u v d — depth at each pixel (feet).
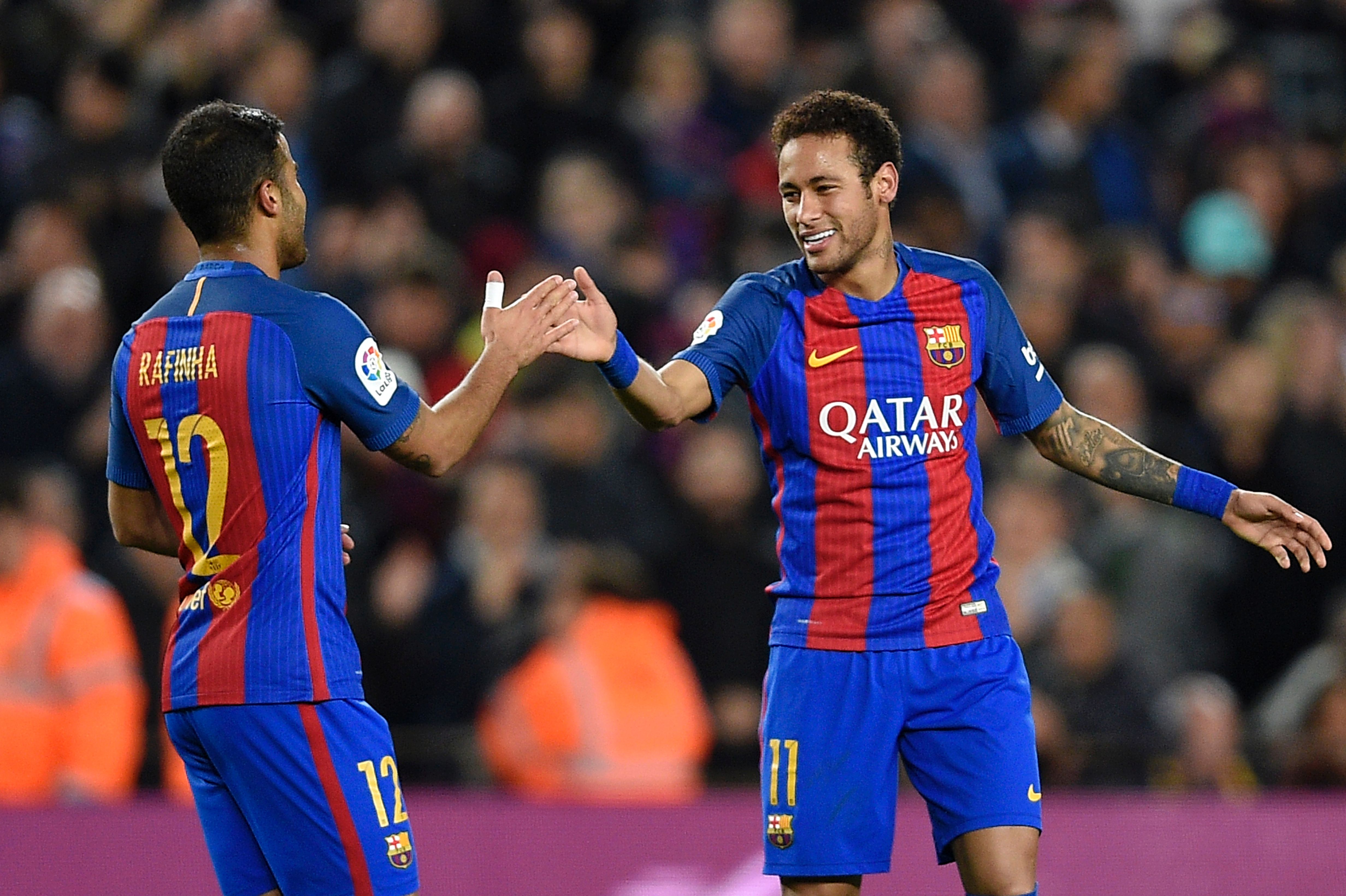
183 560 44.96
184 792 72.13
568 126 113.09
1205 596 91.25
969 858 46.34
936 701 46.50
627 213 107.04
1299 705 81.71
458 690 80.02
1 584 70.64
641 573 83.20
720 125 118.32
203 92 109.60
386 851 44.14
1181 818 67.21
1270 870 66.90
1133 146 123.34
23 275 100.12
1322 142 126.82
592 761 73.41
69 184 102.94
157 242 101.65
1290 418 99.40
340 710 43.86
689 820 66.74
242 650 43.19
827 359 46.91
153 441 44.32
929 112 115.75
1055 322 101.19
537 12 120.78
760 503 91.40
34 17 118.83
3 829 65.26
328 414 44.65
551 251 103.76
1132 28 143.02
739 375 47.47
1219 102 128.47
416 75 112.06
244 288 44.34
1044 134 119.03
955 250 107.86
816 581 47.24
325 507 44.27
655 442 95.71
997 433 95.20
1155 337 108.06
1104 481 49.19
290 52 109.40
